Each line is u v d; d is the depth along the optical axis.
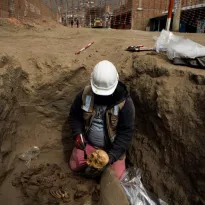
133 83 2.31
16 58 2.19
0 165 1.90
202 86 1.74
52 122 2.46
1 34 3.26
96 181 2.22
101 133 2.03
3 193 1.96
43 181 2.11
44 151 2.44
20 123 2.27
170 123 1.86
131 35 4.24
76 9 8.13
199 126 1.68
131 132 1.97
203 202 1.64
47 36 3.52
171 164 1.90
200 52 1.93
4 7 4.59
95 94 1.87
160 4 10.43
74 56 2.53
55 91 2.35
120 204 1.74
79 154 2.18
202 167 1.64
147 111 2.13
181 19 8.91
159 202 1.90
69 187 2.14
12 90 2.02
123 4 10.15
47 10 7.97
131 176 2.12
